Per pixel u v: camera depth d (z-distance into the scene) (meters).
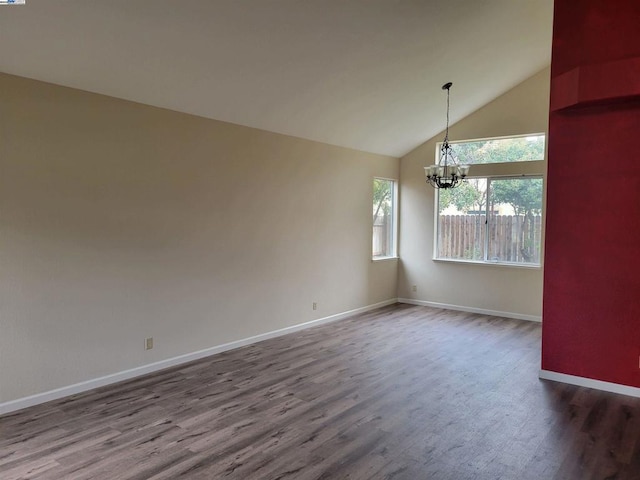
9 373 3.27
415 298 7.43
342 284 6.42
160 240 4.18
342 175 6.32
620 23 3.57
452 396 3.63
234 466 2.58
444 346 5.04
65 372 3.57
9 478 2.45
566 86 3.71
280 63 3.99
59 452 2.72
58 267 3.50
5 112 3.19
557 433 3.01
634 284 3.63
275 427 3.07
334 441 2.88
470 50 4.77
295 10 3.36
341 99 4.98
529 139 6.32
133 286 3.99
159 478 2.46
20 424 3.08
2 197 3.19
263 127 5.09
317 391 3.72
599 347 3.79
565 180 3.89
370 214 6.89
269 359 4.55
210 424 3.11
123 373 3.95
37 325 3.40
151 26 3.13
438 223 7.19
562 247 3.92
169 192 4.23
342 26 3.71
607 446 2.84
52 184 3.44
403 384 3.89
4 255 3.22
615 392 3.71
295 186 5.59
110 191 3.80
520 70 5.79
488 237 6.71
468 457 2.70
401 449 2.79
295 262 5.64
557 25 3.84
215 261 4.68
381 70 4.59
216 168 4.65
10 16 2.73
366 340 5.28
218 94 4.22
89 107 3.64
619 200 3.67
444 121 6.58
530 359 4.59
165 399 3.53
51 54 3.15
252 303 5.11
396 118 5.95
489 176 6.62
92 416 3.22
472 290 6.83
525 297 6.37
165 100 4.07
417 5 3.74
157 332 4.20
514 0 4.08
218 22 3.27
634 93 3.35
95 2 2.79
